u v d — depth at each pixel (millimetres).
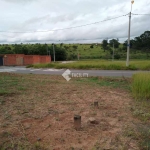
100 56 64562
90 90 7934
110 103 5793
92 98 6449
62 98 6395
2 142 3225
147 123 4094
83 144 3162
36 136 3467
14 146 3096
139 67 18953
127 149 2994
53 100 6113
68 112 4879
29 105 5492
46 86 8844
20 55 40938
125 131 3633
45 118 4426
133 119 4363
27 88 8203
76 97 6586
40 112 4852
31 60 41938
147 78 6840
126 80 10438
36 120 4293
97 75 13586
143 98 6273
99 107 5344
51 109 5121
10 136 3463
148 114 4582
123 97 6660
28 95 6816
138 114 4633
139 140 3271
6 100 6047
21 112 4828
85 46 92812
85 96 6762
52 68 23172
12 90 7590
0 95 6719
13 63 40281
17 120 4277
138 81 6852
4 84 9141
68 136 3455
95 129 3758
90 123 4078
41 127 3889
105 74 14281
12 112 4832
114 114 4723
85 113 4801
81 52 75875
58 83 9906
